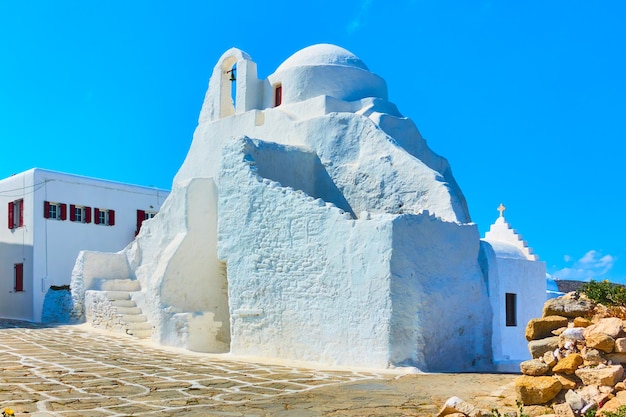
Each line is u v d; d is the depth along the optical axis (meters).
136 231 30.45
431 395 9.81
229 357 15.51
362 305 13.86
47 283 27.09
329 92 20.53
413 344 13.46
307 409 8.80
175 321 17.48
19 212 28.05
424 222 14.41
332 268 14.57
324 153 18.70
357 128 18.36
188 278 18.45
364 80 21.20
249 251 16.36
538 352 8.56
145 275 22.58
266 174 17.59
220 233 17.14
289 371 12.86
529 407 8.15
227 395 9.87
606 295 8.94
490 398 9.38
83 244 28.45
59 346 16.39
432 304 13.98
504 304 16.95
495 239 20.52
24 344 16.55
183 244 18.53
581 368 8.05
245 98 21.38
